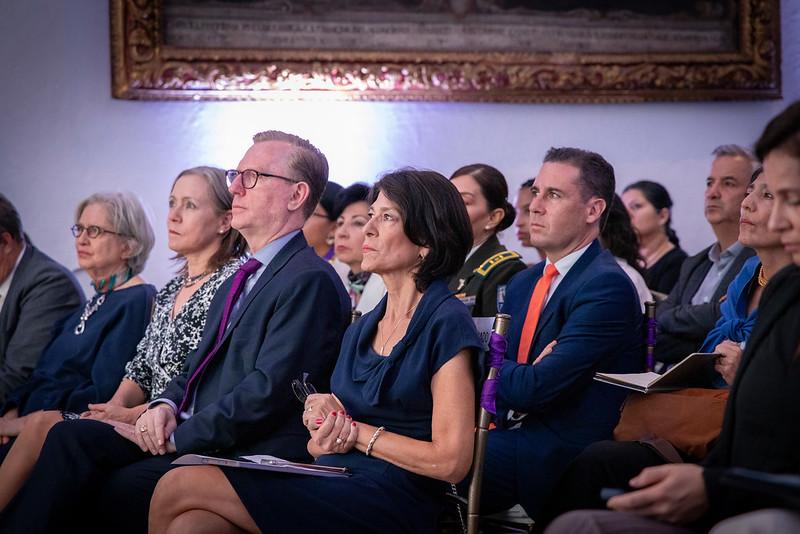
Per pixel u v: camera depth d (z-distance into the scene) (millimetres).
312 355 3135
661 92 5715
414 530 2643
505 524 3094
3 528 3162
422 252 2768
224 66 5594
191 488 2635
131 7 5555
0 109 5629
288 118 5730
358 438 2668
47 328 4375
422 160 5766
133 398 3721
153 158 5688
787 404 2115
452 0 5641
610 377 2773
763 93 5742
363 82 5625
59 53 5668
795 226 2055
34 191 5645
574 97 5699
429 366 2660
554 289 3246
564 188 3242
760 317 2256
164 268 5684
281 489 2594
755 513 1997
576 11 5684
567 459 3006
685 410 2654
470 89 5656
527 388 2963
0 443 3844
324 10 5617
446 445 2568
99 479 3199
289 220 3416
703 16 5719
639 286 3953
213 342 3316
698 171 5820
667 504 2166
